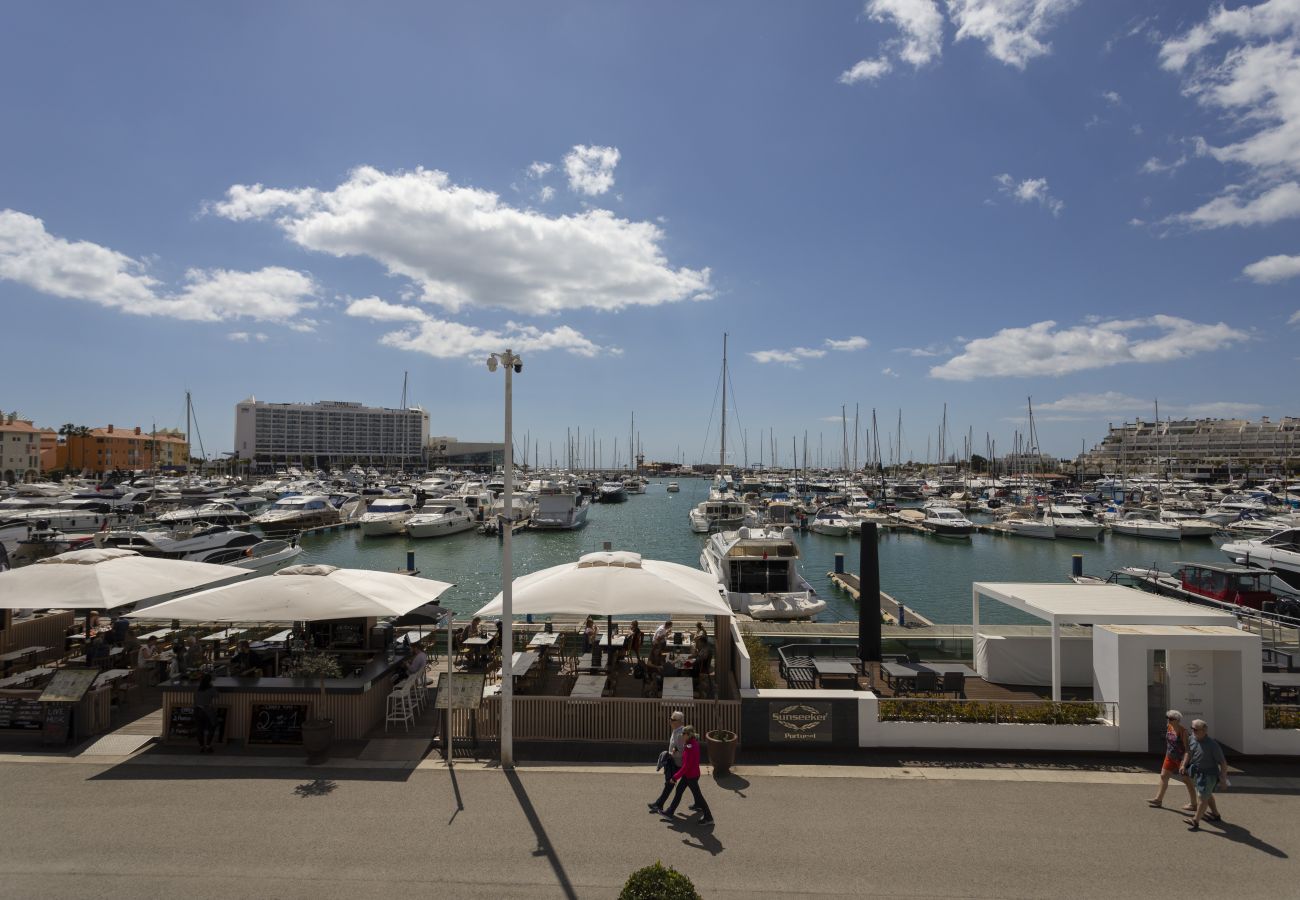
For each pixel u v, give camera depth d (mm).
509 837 8828
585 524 76688
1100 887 7879
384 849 8500
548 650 16406
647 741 11891
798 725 11797
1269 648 17422
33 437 127812
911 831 9109
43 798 9766
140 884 7680
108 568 14203
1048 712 11930
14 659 14664
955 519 67062
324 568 13109
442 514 65750
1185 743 9781
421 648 15156
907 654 19125
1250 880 8031
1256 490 97438
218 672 12547
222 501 64562
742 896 7641
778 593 28266
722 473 68062
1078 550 60094
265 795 9945
